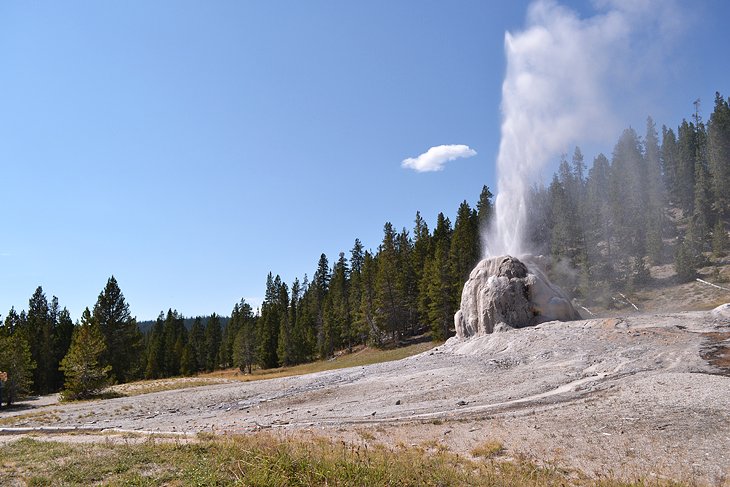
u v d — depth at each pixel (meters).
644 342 22.95
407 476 9.25
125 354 68.44
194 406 25.97
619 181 88.19
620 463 10.53
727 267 62.38
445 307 60.00
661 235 78.56
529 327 30.38
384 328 71.56
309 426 16.53
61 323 82.81
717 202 79.00
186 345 98.44
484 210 67.38
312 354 90.12
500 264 35.09
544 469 10.28
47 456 11.46
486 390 20.00
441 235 78.56
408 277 74.75
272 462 9.64
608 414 14.15
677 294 59.25
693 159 87.19
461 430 14.38
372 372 29.48
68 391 40.09
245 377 64.19
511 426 14.22
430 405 18.56
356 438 14.08
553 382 19.59
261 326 99.50
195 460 10.44
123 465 10.22
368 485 8.62
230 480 8.90
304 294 116.44
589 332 26.16
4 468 10.72
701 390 14.92
